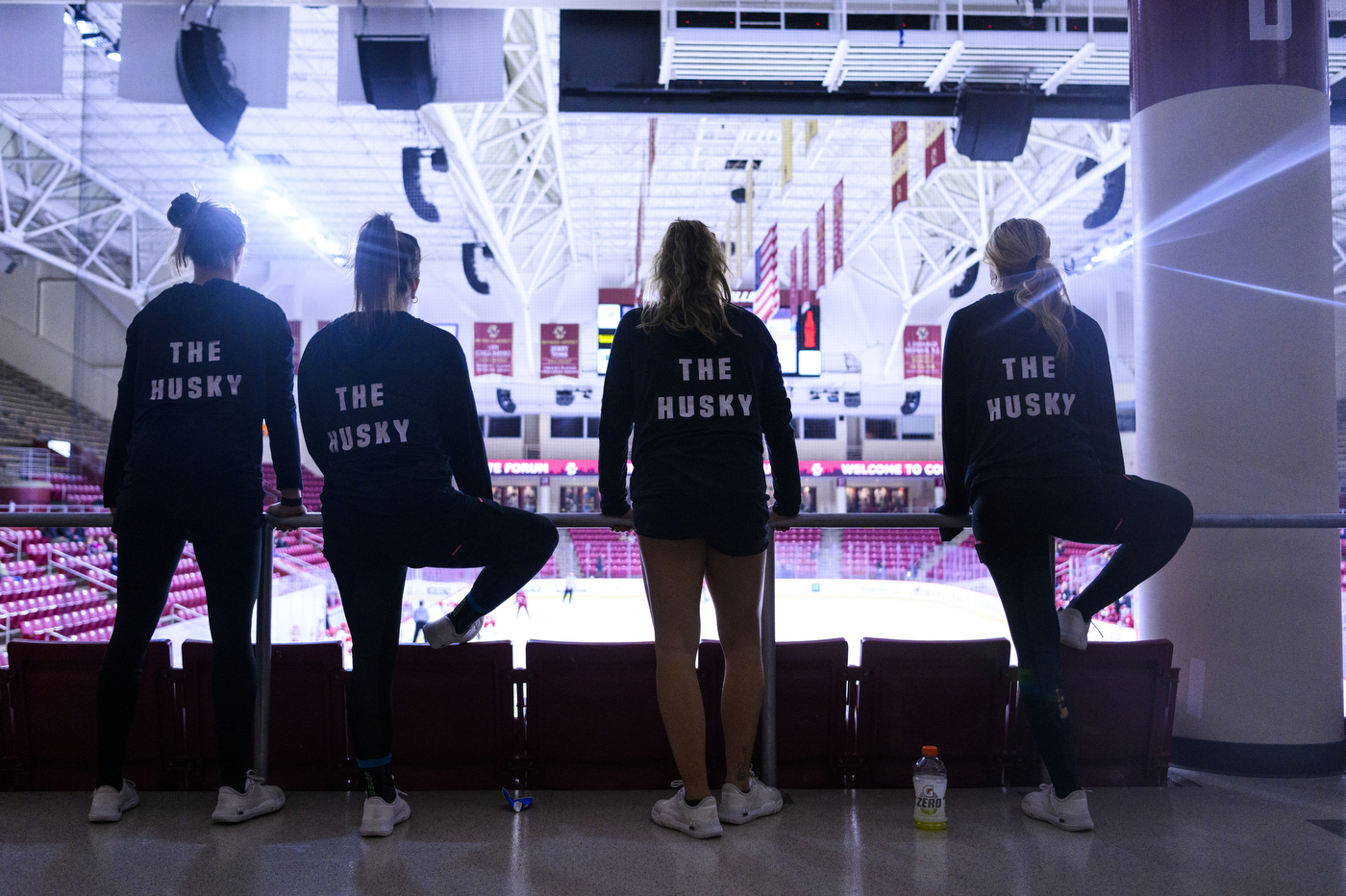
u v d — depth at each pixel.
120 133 18.52
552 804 2.12
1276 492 2.46
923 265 30.06
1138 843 1.83
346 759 2.25
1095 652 2.30
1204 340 2.56
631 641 2.29
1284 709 2.40
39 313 24.70
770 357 1.97
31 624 8.70
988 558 2.02
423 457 1.87
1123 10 5.44
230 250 2.08
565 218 23.89
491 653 2.26
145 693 2.25
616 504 2.04
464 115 16.92
